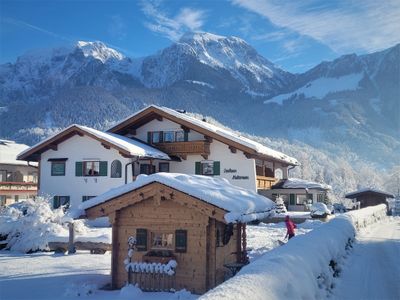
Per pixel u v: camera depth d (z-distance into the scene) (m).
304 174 114.62
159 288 12.85
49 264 17.30
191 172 36.16
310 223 32.66
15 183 44.84
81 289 12.75
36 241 20.84
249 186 34.28
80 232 23.16
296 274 7.23
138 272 12.95
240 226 14.99
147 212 13.37
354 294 9.95
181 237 12.90
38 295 12.41
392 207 67.00
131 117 37.34
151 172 35.56
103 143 33.66
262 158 38.03
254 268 6.64
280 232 28.16
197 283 12.61
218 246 13.28
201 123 36.19
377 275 12.23
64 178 35.47
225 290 5.38
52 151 36.09
